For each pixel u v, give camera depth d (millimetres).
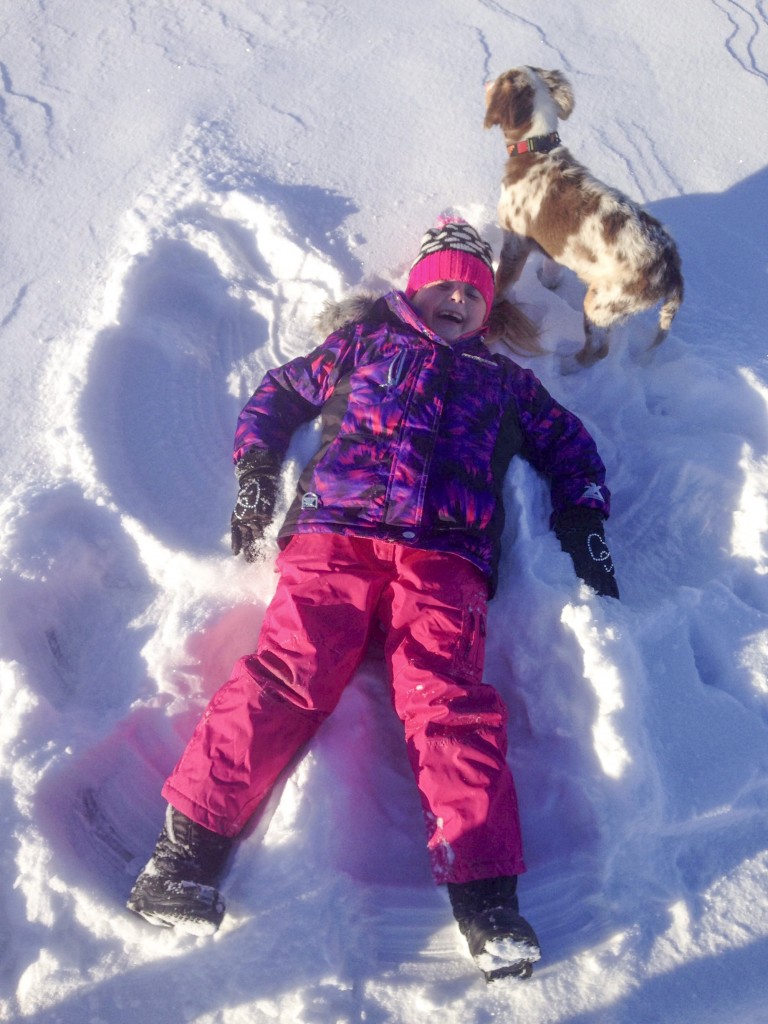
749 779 1500
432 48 2830
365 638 1547
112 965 1326
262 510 1704
